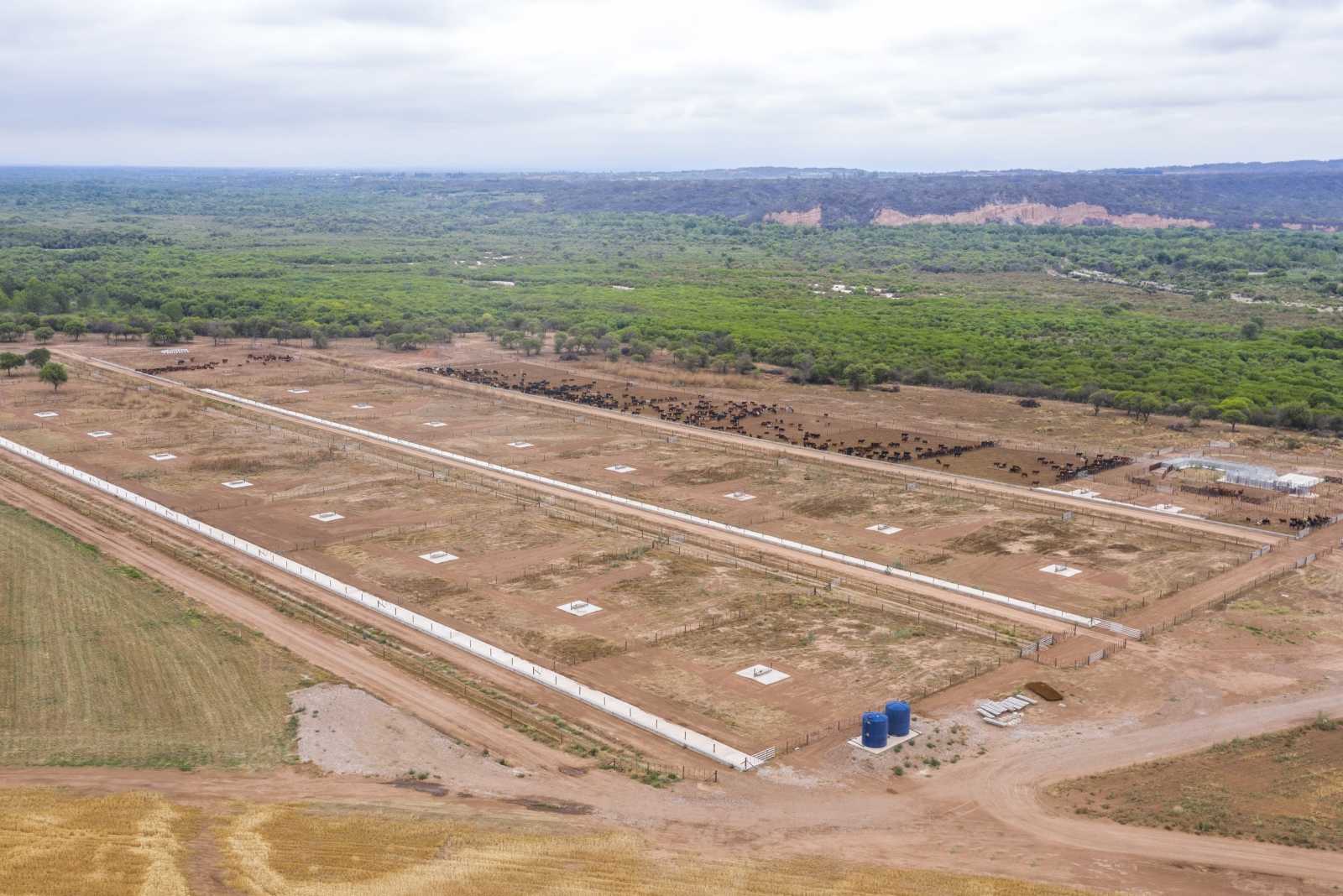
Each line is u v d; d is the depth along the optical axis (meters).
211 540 112.50
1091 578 103.88
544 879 55.34
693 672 83.00
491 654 85.44
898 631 91.06
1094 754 71.56
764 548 112.00
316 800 64.31
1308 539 115.44
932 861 59.34
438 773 68.44
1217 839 61.34
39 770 67.06
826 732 74.19
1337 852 59.84
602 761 70.44
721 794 66.44
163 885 53.69
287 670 82.19
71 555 105.75
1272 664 85.44
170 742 71.19
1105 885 56.88
